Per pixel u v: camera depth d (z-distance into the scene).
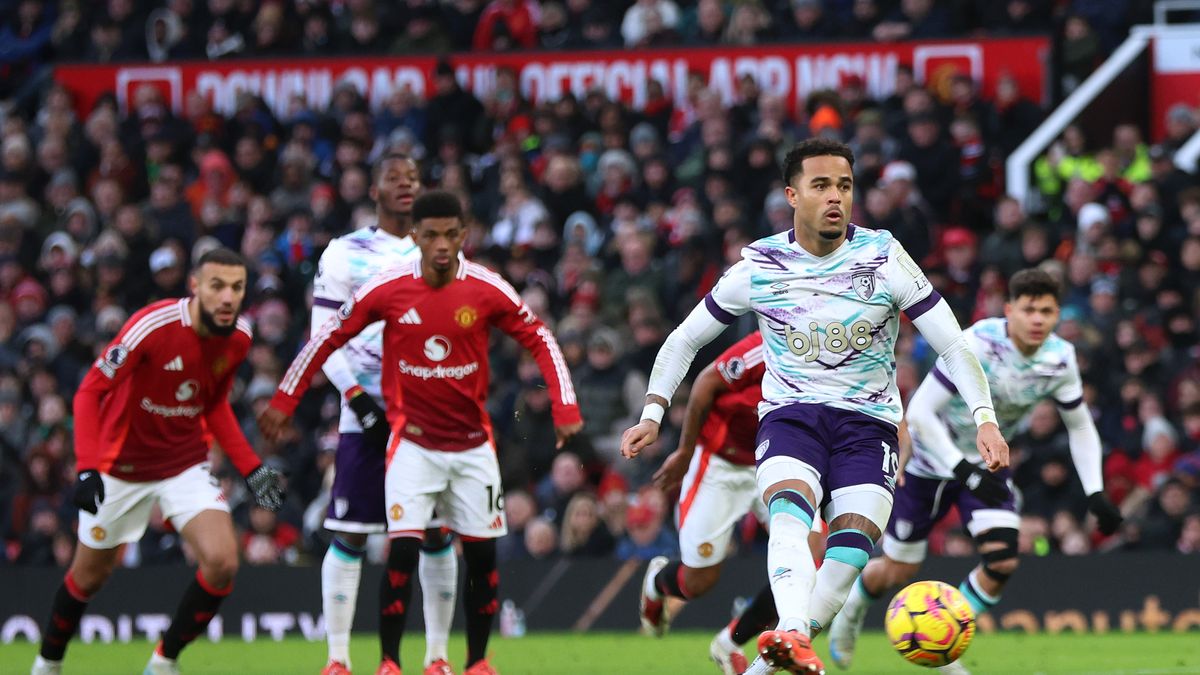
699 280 55.41
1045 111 62.59
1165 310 53.25
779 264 23.22
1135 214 55.97
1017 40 63.03
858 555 22.48
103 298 59.53
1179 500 46.62
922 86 60.66
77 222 63.22
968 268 54.94
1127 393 49.84
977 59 63.09
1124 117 62.47
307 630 45.31
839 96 59.31
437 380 28.11
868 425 23.17
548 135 62.78
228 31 71.19
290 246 59.78
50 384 55.59
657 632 34.38
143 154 66.31
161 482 29.30
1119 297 54.31
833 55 63.09
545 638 44.34
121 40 71.62
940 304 22.98
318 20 69.50
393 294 27.98
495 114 64.88
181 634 29.36
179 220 63.31
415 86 66.19
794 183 23.09
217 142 66.44
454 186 60.34
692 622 45.47
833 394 23.16
